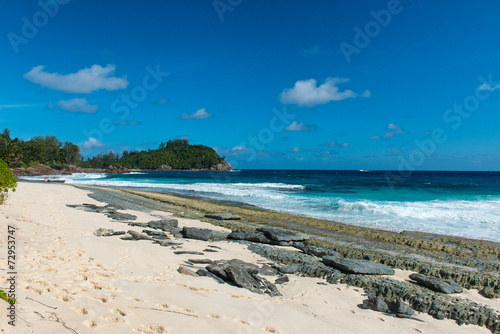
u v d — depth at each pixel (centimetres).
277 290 675
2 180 1234
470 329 564
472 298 700
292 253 995
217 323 447
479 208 1995
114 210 1639
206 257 877
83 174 9031
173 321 427
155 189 3484
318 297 664
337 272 809
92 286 512
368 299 649
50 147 10994
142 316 423
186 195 2808
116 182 4712
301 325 505
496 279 784
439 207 2036
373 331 523
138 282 582
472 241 1192
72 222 1145
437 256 1010
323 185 4266
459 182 5231
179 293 546
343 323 541
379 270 819
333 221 1586
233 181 5509
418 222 1577
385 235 1273
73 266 623
